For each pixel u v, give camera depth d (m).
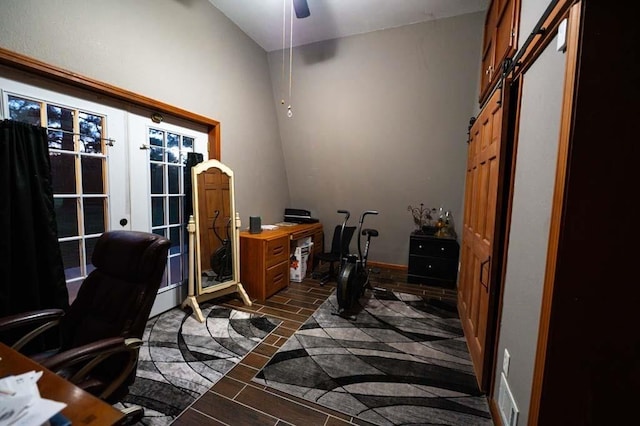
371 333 2.40
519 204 1.32
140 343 1.20
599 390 0.85
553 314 0.87
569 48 0.84
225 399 1.61
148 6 2.29
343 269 2.79
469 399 1.65
